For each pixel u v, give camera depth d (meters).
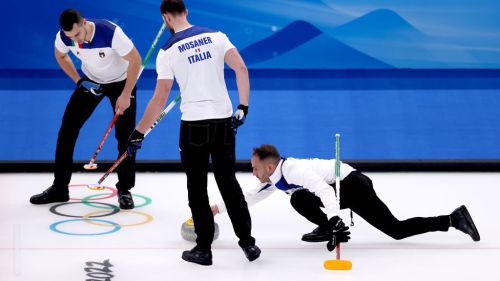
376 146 23.16
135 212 17.70
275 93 25.38
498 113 24.70
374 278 13.41
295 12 25.88
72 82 25.56
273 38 25.91
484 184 20.83
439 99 25.19
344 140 23.39
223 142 13.77
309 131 23.77
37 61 25.81
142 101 24.72
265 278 13.38
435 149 23.05
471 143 23.36
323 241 15.63
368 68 26.08
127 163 17.84
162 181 20.86
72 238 15.60
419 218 15.08
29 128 23.53
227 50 13.62
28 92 24.98
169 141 23.28
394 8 25.77
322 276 13.50
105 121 23.97
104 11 25.59
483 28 25.75
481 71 26.03
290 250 15.06
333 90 25.58
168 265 14.02
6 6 25.70
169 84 13.62
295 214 17.77
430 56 25.94
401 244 15.52
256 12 25.77
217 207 15.22
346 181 14.77
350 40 25.98
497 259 14.57
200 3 25.62
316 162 15.02
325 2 25.81
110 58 17.25
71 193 19.31
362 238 15.94
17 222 16.67
